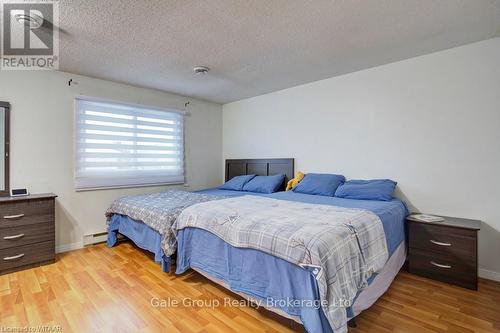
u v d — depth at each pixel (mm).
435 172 2607
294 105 3771
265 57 2674
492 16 1921
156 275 2373
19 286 2152
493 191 2307
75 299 1953
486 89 2332
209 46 2410
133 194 3650
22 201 2492
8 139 2691
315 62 2824
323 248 1368
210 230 1975
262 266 1592
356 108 3143
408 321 1686
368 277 1624
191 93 4086
